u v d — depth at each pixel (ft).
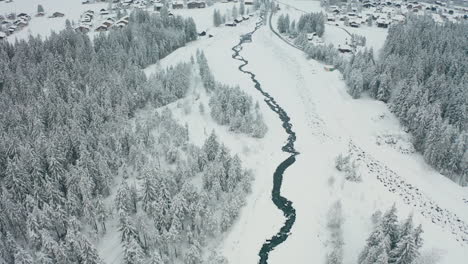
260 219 270.46
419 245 203.10
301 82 485.97
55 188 244.42
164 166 309.22
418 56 457.68
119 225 238.07
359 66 463.83
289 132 385.29
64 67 427.74
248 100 397.19
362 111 403.75
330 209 264.52
